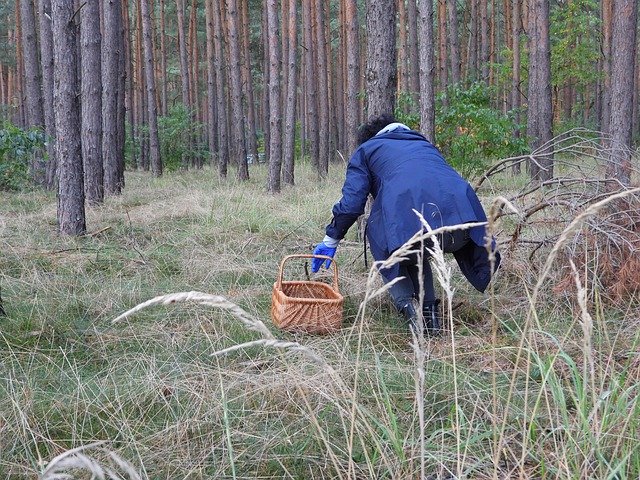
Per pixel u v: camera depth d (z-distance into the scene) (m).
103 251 6.18
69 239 6.71
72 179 6.88
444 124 9.52
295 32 13.50
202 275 5.25
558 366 3.05
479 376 3.07
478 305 4.26
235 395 2.92
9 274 5.36
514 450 2.41
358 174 3.93
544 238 4.61
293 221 7.50
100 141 9.91
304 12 17.34
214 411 2.73
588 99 22.31
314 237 6.70
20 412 2.60
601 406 2.33
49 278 5.16
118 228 7.34
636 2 7.25
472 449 2.42
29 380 3.10
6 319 4.07
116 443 2.62
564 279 3.96
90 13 9.57
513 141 9.63
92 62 9.75
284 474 2.38
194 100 25.41
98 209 9.19
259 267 5.39
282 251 6.14
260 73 29.55
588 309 3.81
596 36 18.38
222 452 2.52
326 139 15.88
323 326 3.80
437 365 3.23
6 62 29.75
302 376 2.87
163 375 3.21
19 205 10.07
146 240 6.78
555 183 4.70
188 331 3.88
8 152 9.71
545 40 11.21
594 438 2.07
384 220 3.66
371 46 5.87
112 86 11.98
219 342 3.66
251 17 28.62
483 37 17.89
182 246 6.35
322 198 9.38
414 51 17.19
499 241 4.95
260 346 3.58
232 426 2.68
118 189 12.05
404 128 4.09
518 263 4.49
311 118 17.73
